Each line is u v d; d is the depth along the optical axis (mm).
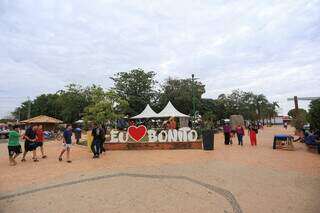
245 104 70562
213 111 49906
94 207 5453
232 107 67938
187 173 8648
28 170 9625
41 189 6840
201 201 5852
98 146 12898
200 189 6762
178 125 30750
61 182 7590
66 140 11641
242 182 7488
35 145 11977
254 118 72438
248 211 5281
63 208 5410
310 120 16953
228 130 19094
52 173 8977
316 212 5207
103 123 22438
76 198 6055
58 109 67188
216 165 10117
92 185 7184
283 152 14258
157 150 15852
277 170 9125
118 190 6672
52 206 5535
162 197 6113
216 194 6359
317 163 10547
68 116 50562
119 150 16156
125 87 49062
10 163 11078
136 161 11406
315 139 15320
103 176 8250
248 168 9484
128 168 9648
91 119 22766
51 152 15609
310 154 13398
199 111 48219
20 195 6340
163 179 7801
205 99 51000
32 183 7547
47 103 69750
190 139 16484
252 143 18516
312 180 7715
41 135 12773
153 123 36219
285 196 6223
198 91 47438
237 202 5797
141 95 49469
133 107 48531
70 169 9664
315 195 6289
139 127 16500
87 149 17000
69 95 50344
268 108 83812
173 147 16359
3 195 6359
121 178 7961
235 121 36375
